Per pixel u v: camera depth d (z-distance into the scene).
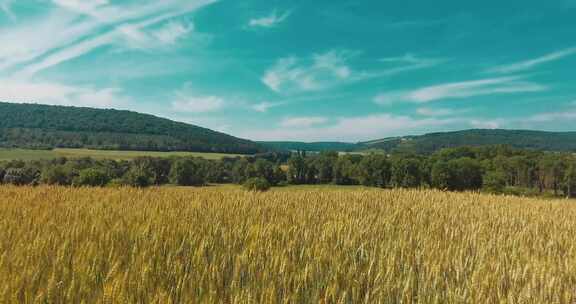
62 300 3.79
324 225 7.71
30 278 4.03
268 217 8.76
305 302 4.23
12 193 12.38
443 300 4.25
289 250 5.42
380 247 6.21
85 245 5.45
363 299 4.21
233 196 12.83
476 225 8.85
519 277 4.94
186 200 11.58
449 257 5.70
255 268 4.77
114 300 3.60
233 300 3.82
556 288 4.67
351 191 16.64
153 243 5.74
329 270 4.90
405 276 4.84
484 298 4.27
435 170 92.81
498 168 101.81
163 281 4.16
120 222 7.02
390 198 14.59
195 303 3.77
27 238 5.70
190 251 5.35
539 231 8.95
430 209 11.73
